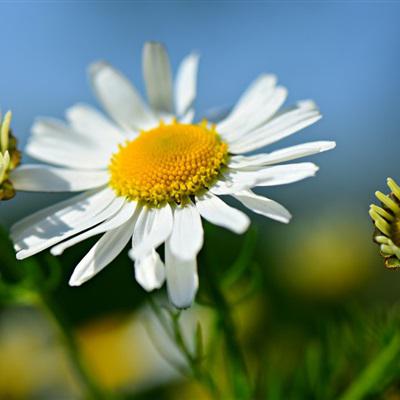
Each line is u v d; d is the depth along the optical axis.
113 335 0.26
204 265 0.22
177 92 0.24
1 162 0.22
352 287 0.25
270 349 0.24
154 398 0.25
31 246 0.22
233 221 0.21
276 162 0.21
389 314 0.23
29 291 0.23
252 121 0.23
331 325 0.23
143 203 0.22
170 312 0.22
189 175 0.22
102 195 0.22
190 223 0.21
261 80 0.23
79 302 0.26
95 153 0.23
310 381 0.23
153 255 0.21
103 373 0.25
